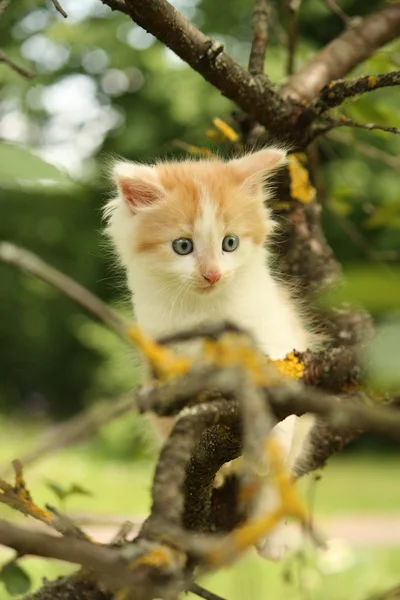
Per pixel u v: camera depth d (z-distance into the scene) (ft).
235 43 10.25
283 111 2.58
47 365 13.80
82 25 10.68
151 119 10.69
